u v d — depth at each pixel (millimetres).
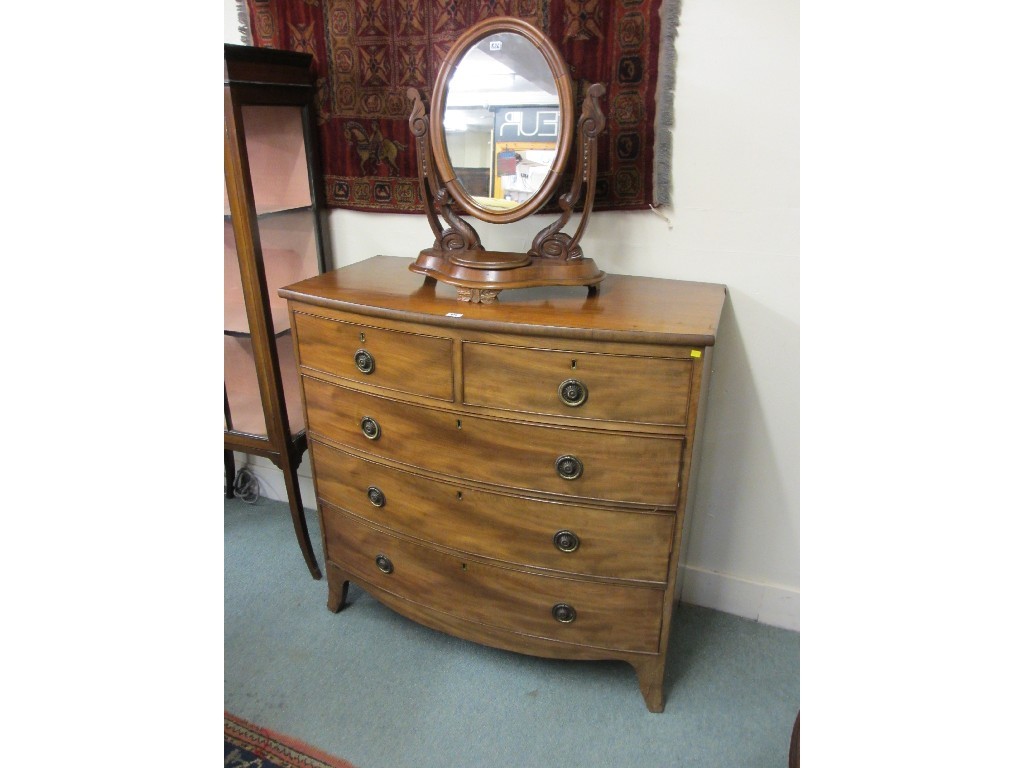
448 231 1557
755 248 1553
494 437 1392
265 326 1748
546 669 1691
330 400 1594
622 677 1668
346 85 1767
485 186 1481
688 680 1654
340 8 1701
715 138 1503
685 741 1486
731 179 1520
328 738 1491
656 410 1268
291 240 1970
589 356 1260
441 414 1428
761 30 1404
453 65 1437
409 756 1451
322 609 1891
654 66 1483
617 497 1354
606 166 1585
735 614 1892
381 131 1777
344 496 1681
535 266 1438
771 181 1495
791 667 1697
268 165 1908
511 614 1554
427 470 1498
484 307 1382
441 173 1490
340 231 1953
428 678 1658
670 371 1231
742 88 1452
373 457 1569
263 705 1573
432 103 1461
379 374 1476
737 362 1655
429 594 1638
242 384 2057
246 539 2193
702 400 1369
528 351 1293
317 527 2250
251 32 1828
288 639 1777
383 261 1833
